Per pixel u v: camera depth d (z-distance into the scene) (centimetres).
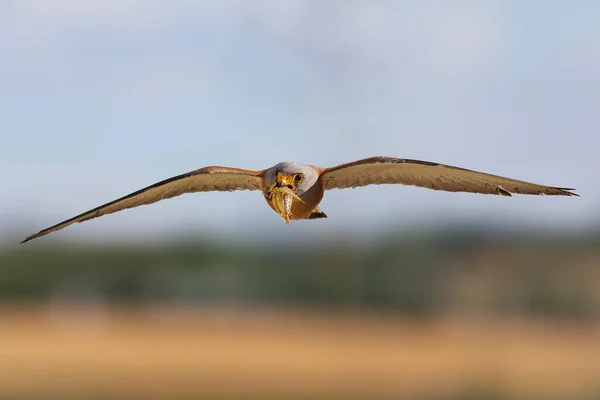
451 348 4566
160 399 3127
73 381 3566
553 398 3030
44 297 6981
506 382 3388
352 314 6194
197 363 4119
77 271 7119
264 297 6675
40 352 4562
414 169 1260
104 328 5769
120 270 7125
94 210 1269
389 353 4431
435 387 3334
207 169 1291
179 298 6956
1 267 7038
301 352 4547
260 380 3606
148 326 5878
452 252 5994
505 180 1208
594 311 5322
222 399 3145
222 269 6931
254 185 1313
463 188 1267
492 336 4931
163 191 1319
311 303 6506
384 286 6131
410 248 6088
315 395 3238
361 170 1282
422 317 5878
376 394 3244
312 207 1303
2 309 6894
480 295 5631
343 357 4325
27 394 3241
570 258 5725
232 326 5856
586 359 4003
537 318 5516
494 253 5878
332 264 6362
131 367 3984
